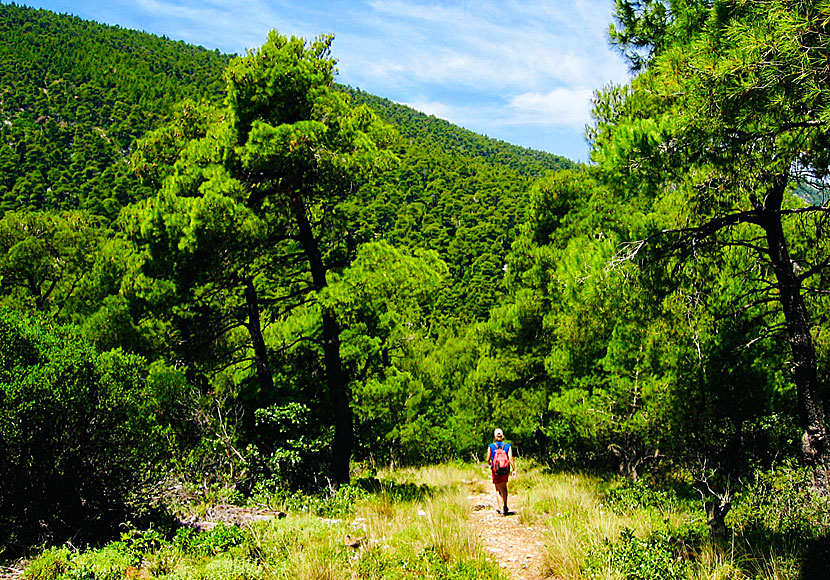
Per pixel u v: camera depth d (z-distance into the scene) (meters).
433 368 29.31
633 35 7.78
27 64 185.62
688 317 7.82
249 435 11.77
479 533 8.34
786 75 4.05
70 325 7.58
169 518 7.43
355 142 10.65
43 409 6.31
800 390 6.89
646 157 5.48
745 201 6.79
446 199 125.06
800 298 6.90
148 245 10.71
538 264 17.81
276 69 10.32
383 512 9.21
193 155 11.14
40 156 117.25
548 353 19.28
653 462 13.40
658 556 5.97
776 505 7.17
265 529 7.09
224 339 14.29
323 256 12.19
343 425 11.42
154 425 7.62
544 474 17.44
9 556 5.75
